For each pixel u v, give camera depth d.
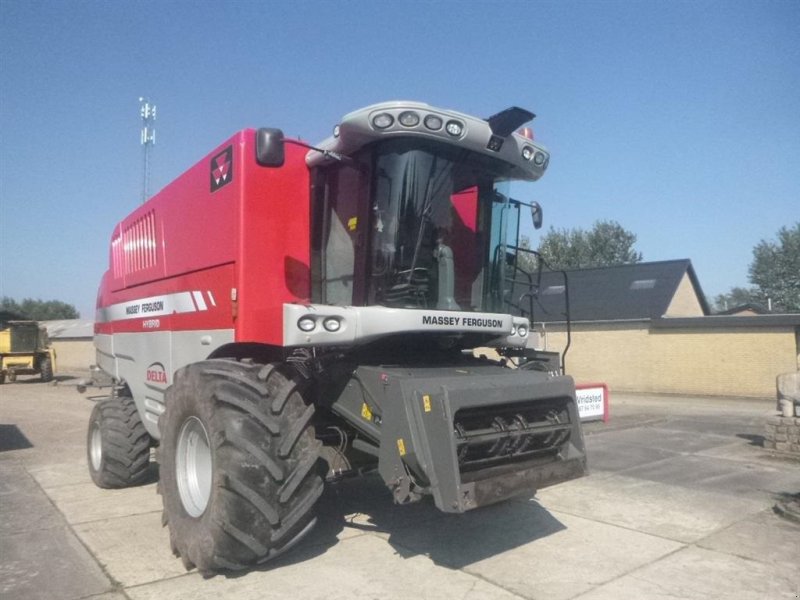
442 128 5.03
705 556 5.20
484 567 4.96
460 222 5.59
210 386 4.76
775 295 48.56
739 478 7.99
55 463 9.50
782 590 4.54
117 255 8.73
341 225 5.42
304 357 5.36
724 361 20.92
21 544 5.57
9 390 24.77
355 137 5.04
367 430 4.90
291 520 4.57
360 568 4.93
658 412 15.70
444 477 4.26
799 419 9.52
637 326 22.83
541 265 6.39
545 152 5.94
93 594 4.48
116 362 8.54
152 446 7.82
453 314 5.23
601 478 7.98
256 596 4.42
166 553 5.32
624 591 4.52
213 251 5.79
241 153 5.40
